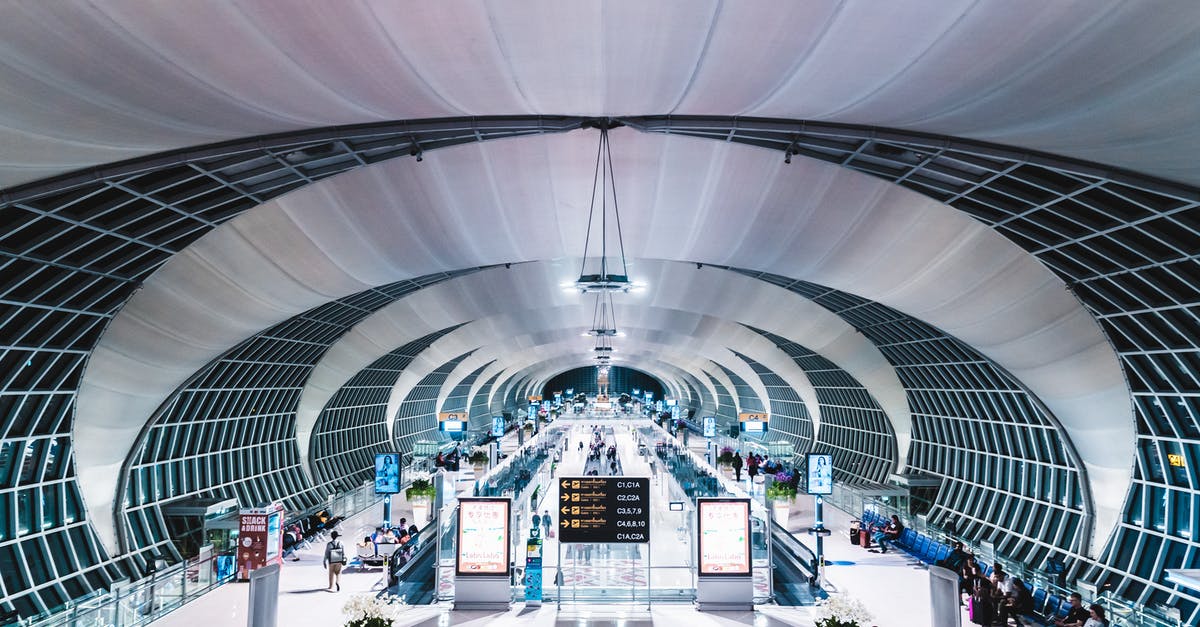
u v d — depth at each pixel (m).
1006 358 23.89
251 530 20.69
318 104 11.64
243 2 8.27
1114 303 19.25
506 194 20.89
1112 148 11.98
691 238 23.97
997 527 27.34
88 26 8.20
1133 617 15.27
